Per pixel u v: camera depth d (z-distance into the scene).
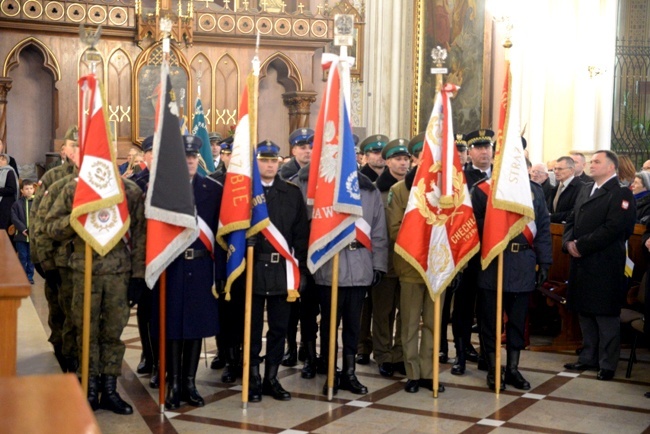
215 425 5.13
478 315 6.55
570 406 5.68
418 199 5.87
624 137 18.33
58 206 5.23
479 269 6.21
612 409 5.62
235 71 14.05
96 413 5.31
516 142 5.88
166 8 13.54
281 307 5.75
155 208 5.12
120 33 13.32
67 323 5.66
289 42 14.27
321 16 14.39
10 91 13.51
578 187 8.44
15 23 12.76
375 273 5.96
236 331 6.20
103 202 5.07
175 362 5.52
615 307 6.40
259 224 5.46
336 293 5.73
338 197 5.60
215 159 8.91
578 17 13.85
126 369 6.59
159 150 5.16
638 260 7.46
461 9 14.98
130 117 13.48
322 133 5.81
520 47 14.00
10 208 11.08
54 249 5.54
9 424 1.59
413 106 15.94
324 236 5.65
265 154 5.66
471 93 14.84
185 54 13.67
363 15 15.86
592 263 6.47
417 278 5.94
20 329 7.36
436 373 5.85
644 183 7.88
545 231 6.20
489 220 5.89
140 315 6.34
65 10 12.99
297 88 14.45
